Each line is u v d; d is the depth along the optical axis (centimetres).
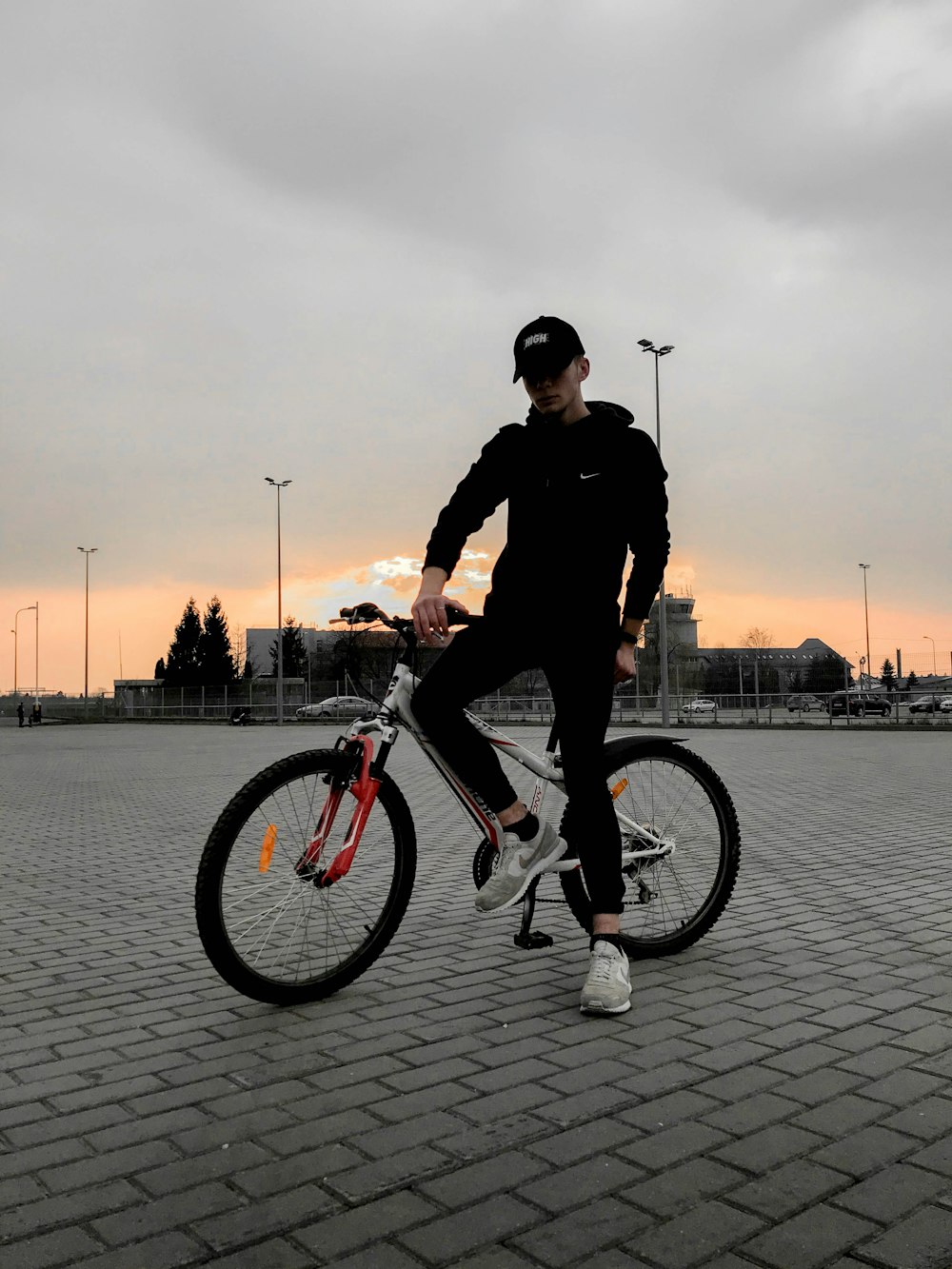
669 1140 223
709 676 5000
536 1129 229
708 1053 276
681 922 384
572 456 325
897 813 851
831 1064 267
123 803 1096
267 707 5331
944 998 324
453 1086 255
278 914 323
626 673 338
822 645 10206
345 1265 176
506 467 333
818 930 421
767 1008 314
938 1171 207
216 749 2311
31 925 476
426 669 349
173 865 662
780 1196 198
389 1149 220
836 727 3231
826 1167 209
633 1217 191
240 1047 288
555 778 345
